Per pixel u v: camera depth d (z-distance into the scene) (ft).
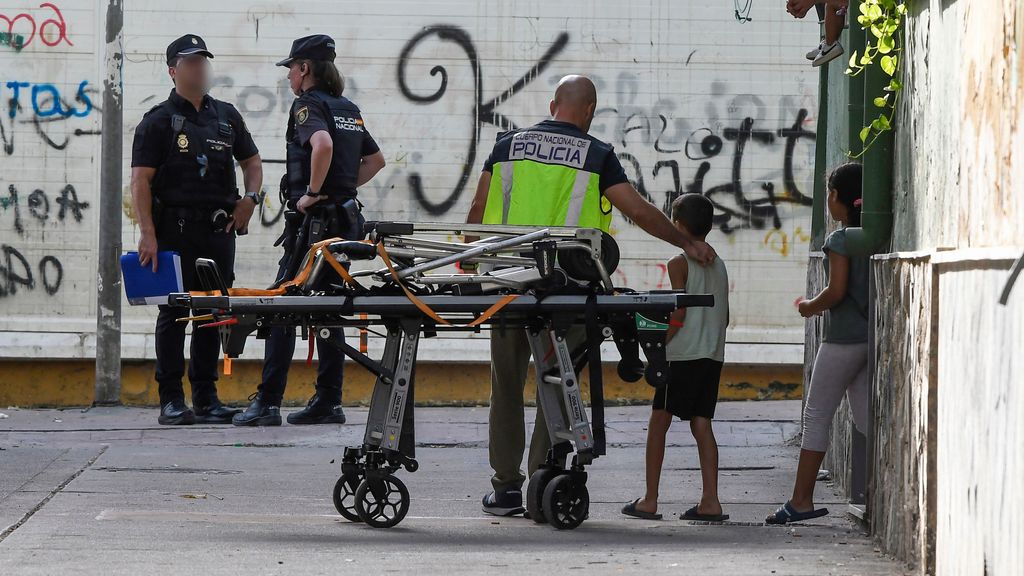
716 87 139.13
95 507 78.54
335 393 118.11
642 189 139.44
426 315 69.36
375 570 57.67
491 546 66.03
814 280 101.65
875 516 68.59
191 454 103.04
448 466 101.09
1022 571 43.01
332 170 110.63
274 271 139.74
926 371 57.98
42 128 138.41
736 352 138.21
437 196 139.64
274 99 139.13
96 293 138.62
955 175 55.36
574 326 76.43
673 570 57.47
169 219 110.83
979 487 48.67
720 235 139.44
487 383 139.03
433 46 139.13
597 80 139.23
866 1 69.87
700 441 78.23
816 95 139.03
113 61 129.59
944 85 58.13
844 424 88.33
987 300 48.06
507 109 139.44
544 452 77.51
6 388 139.23
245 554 62.54
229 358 68.03
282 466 98.53
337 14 138.92
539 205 75.41
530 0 138.92
